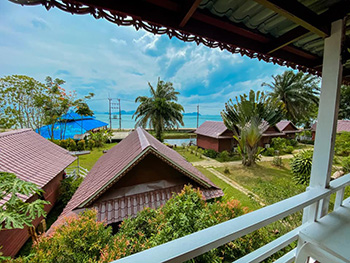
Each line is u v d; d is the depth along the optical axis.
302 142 19.36
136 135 7.01
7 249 3.97
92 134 18.06
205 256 2.27
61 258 2.31
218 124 15.53
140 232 2.70
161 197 4.02
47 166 6.30
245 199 6.54
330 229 1.29
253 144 10.82
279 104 10.29
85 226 2.61
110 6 0.99
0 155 5.40
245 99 9.95
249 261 1.02
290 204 1.08
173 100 19.34
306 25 1.24
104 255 2.26
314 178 1.57
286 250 2.78
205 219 2.64
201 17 1.28
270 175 9.44
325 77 1.45
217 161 12.48
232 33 1.50
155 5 1.12
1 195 2.33
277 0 1.04
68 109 17.59
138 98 18.59
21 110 16.09
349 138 9.30
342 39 1.30
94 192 3.66
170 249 0.65
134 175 4.16
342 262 0.94
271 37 1.62
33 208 2.41
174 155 6.62
